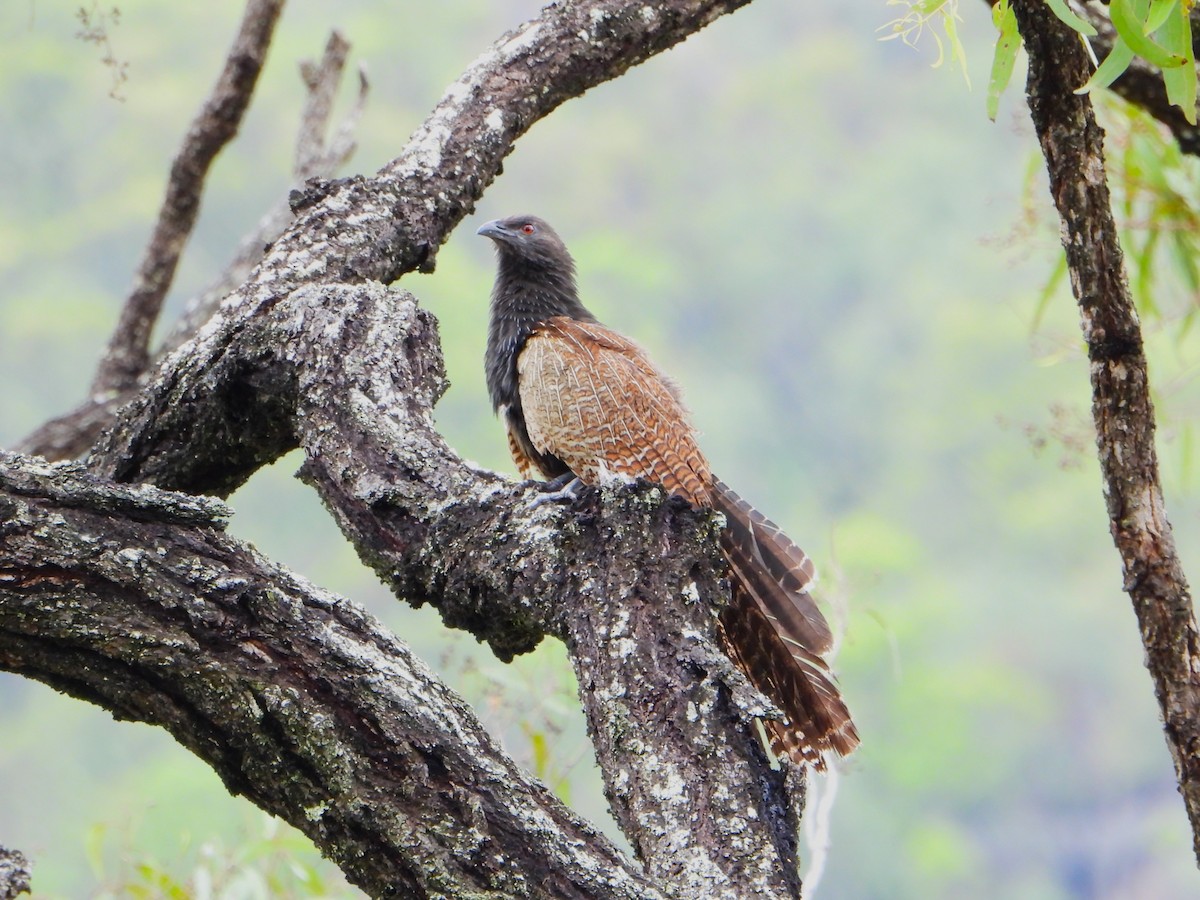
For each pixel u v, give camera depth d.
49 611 4.79
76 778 28.98
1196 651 7.11
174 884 9.24
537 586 5.62
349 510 6.25
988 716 32.97
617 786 5.01
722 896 4.57
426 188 8.55
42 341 35.88
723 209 52.09
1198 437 11.59
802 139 55.38
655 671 5.14
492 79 9.02
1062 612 35.97
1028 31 6.89
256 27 11.12
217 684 4.79
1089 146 7.02
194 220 11.66
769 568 7.83
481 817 4.70
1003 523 38.97
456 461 6.34
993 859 31.50
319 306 7.01
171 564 4.93
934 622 35.78
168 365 7.59
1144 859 31.05
